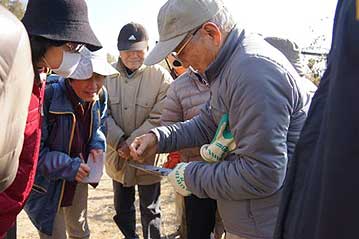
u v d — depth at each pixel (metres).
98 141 2.86
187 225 3.18
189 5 1.86
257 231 1.88
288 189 1.18
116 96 3.67
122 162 3.71
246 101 1.73
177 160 3.46
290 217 1.16
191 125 2.39
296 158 1.16
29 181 1.80
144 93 3.64
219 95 1.92
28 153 1.77
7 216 1.74
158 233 3.93
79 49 2.04
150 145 2.34
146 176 3.74
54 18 1.91
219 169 1.89
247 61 1.76
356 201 0.85
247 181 1.78
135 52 3.61
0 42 1.06
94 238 4.31
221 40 1.87
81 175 2.63
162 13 1.95
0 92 1.06
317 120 1.10
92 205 5.22
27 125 1.74
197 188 1.96
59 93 2.63
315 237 0.93
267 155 1.72
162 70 3.70
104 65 2.51
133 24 3.65
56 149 2.65
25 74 1.14
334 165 0.87
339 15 0.92
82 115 2.74
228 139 1.94
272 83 1.72
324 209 0.89
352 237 0.85
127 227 3.97
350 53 0.85
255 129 1.72
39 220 2.63
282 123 1.73
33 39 1.87
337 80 0.88
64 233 2.80
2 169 1.15
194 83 3.15
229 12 1.91
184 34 1.88
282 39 3.16
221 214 2.02
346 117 0.86
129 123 3.66
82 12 1.99
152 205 3.87
